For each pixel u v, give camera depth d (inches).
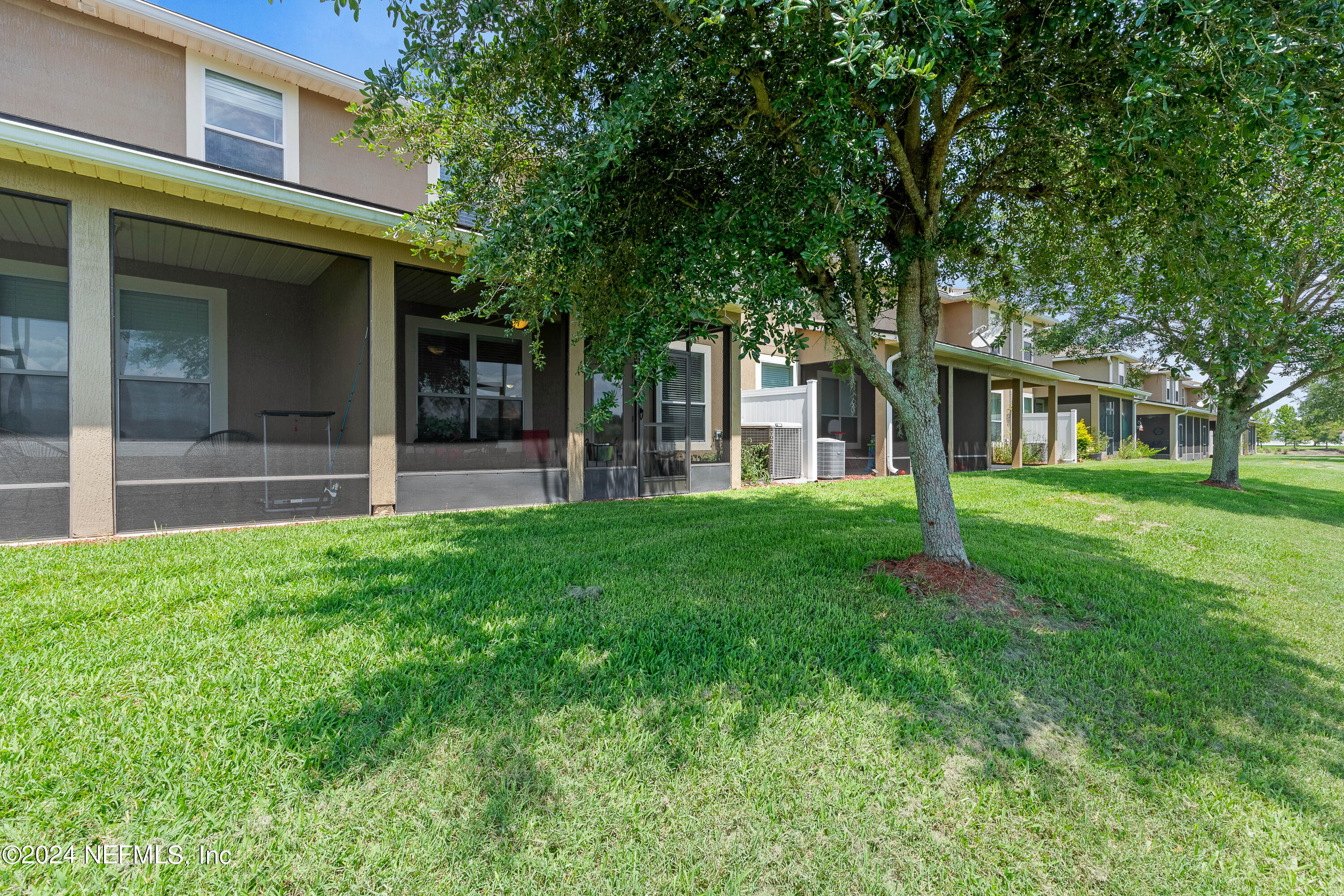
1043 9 115.3
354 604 133.0
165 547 184.7
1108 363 996.6
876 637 124.7
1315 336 160.7
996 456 751.7
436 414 325.1
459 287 140.7
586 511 280.5
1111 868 67.7
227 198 214.8
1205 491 410.3
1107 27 112.3
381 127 154.2
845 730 90.3
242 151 305.4
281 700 90.8
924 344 168.1
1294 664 122.1
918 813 74.5
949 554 166.7
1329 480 599.8
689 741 85.2
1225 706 104.2
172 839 64.7
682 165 143.9
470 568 167.2
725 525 242.2
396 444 266.5
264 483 237.5
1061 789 80.2
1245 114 100.7
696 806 73.5
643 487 359.3
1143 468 647.8
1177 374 387.2
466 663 105.6
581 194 115.7
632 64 134.3
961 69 130.0
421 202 352.2
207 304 276.4
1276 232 154.6
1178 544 238.1
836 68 113.6
